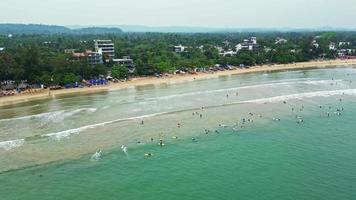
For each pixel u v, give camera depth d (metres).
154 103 118.31
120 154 74.06
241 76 179.38
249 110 106.81
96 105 117.31
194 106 112.69
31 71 152.12
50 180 63.22
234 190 58.38
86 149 76.81
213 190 58.53
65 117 102.62
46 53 196.62
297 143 78.88
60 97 132.50
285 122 94.44
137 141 81.31
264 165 67.44
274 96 125.94
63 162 70.44
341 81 158.00
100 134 86.44
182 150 75.88
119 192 58.78
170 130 88.62
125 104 117.75
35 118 102.31
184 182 61.53
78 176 64.56
